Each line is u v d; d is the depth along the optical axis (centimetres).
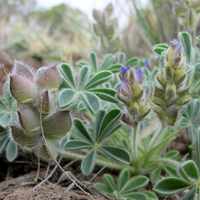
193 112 37
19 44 75
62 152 36
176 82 31
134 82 31
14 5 85
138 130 36
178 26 51
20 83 30
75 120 37
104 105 40
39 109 31
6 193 34
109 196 35
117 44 55
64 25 82
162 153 40
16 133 31
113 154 36
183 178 31
